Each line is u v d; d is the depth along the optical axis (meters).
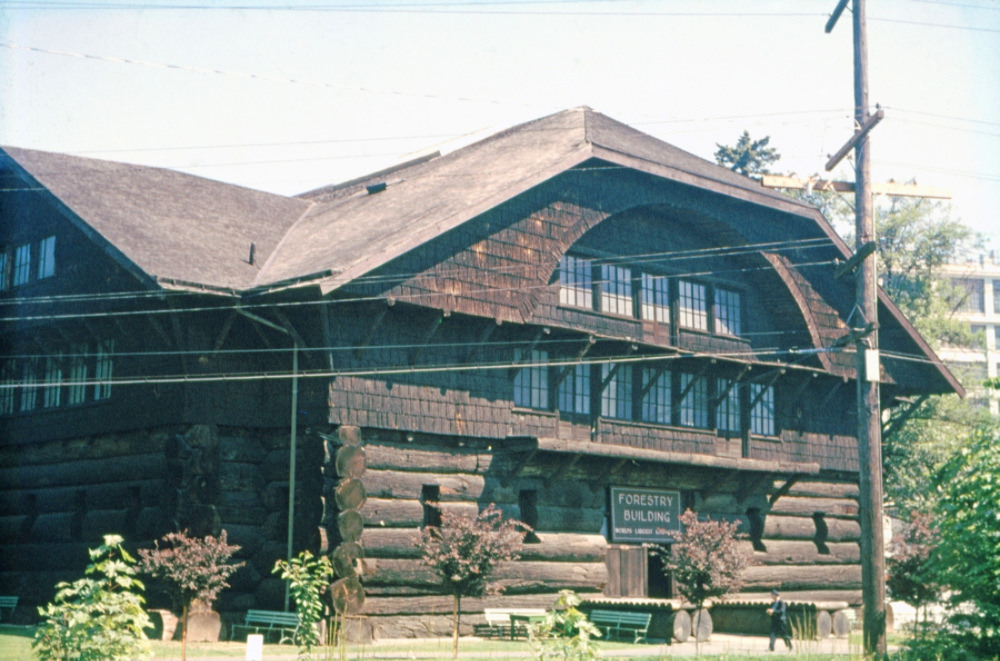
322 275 24.42
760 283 35.94
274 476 27.02
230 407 27.08
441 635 27.19
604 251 32.00
